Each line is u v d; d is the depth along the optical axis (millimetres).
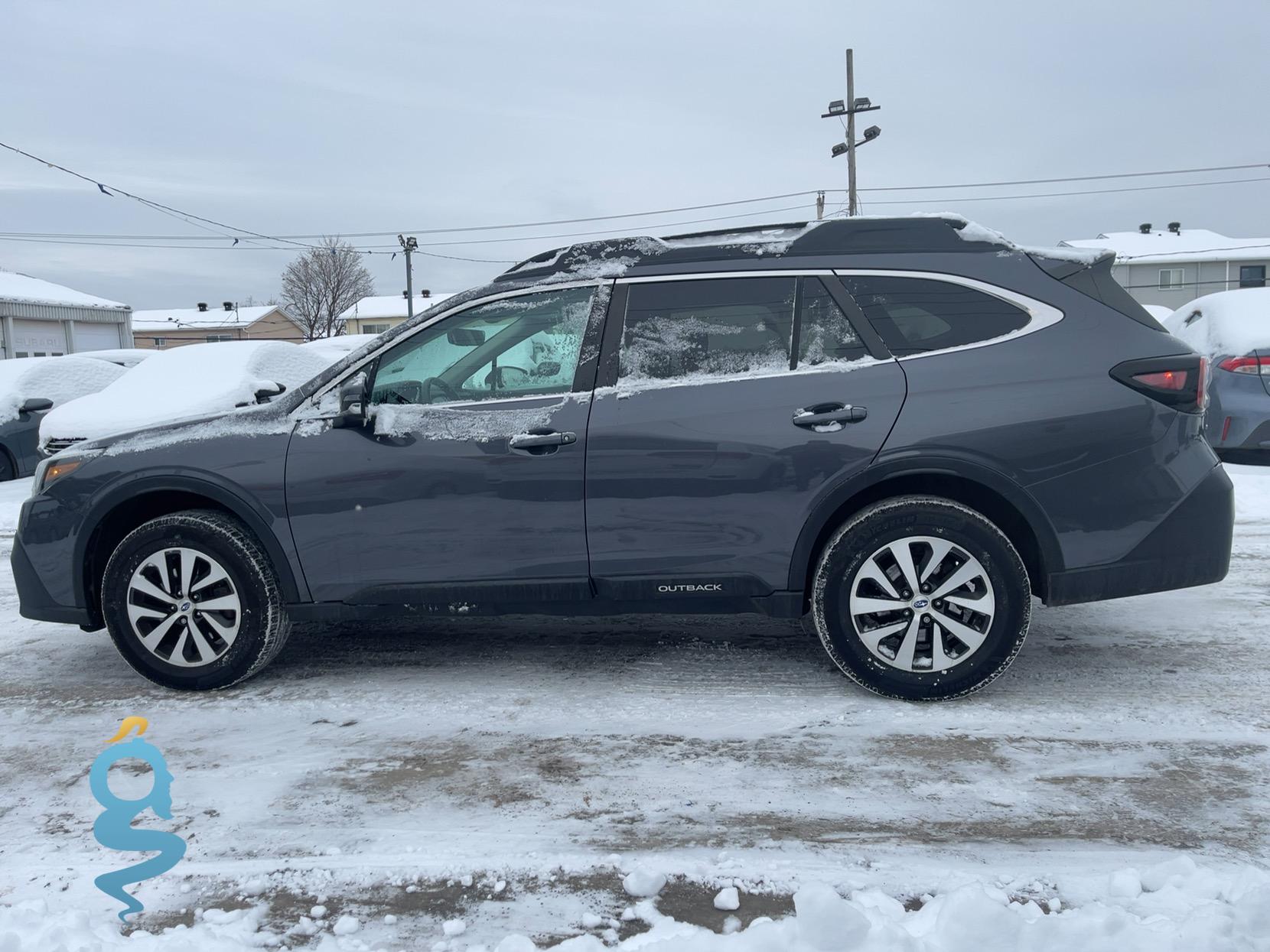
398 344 4051
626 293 3932
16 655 4820
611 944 2324
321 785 3242
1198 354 3707
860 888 2520
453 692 4113
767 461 3693
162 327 75438
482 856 2746
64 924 2412
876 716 3715
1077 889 2492
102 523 4168
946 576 3697
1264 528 7121
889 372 3682
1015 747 3414
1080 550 3635
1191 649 4434
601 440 3779
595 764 3361
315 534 3967
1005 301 3711
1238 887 2381
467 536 3887
